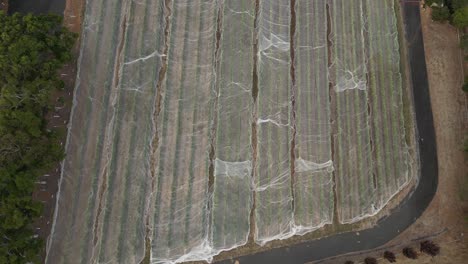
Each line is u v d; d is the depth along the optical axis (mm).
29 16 26094
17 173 23328
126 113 29359
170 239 27578
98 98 29172
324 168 30828
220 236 28141
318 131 31594
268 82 31875
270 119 31094
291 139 31078
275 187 29844
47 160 24391
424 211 31125
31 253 23125
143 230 27500
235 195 29125
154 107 29953
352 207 30375
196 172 29125
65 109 28516
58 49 26844
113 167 28188
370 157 31656
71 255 26203
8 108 24016
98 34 30406
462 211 31344
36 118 24203
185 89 30656
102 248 26688
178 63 31109
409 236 30359
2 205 22578
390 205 30938
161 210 28062
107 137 28625
